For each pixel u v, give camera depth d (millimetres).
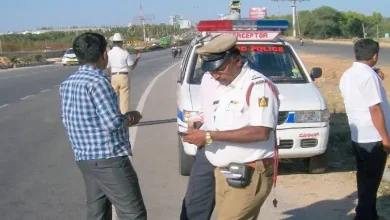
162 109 14758
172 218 5867
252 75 3646
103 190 4230
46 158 8938
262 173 3688
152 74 29859
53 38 101625
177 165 8234
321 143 7035
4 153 9344
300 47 70750
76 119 4078
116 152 4121
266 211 5949
